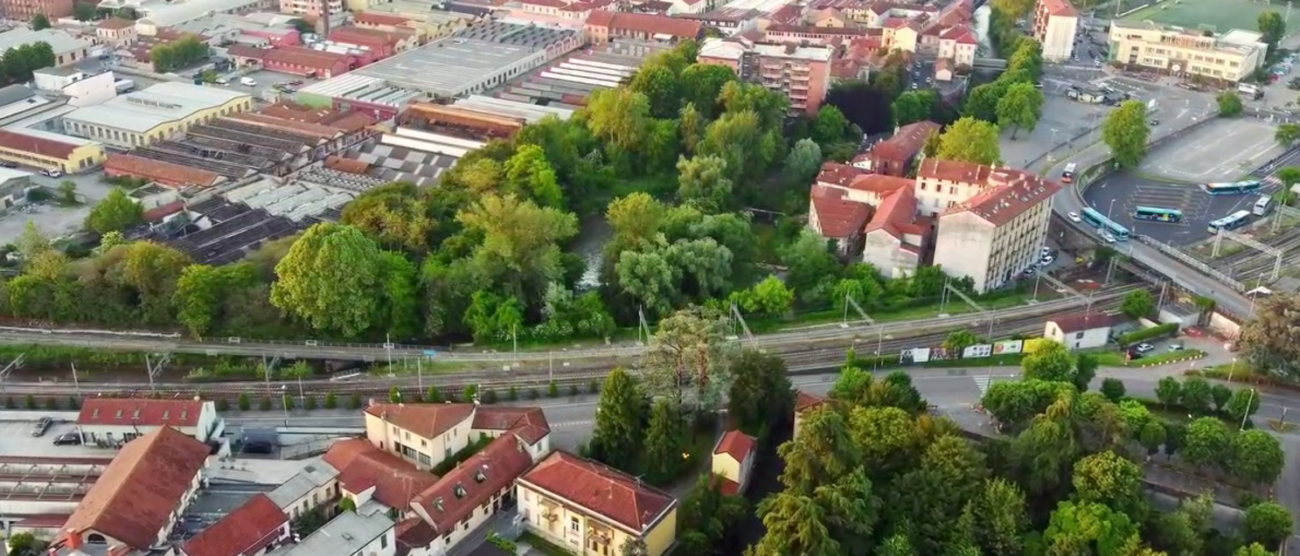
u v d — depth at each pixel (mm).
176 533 186500
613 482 185375
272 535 178500
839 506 171750
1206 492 187750
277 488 191125
